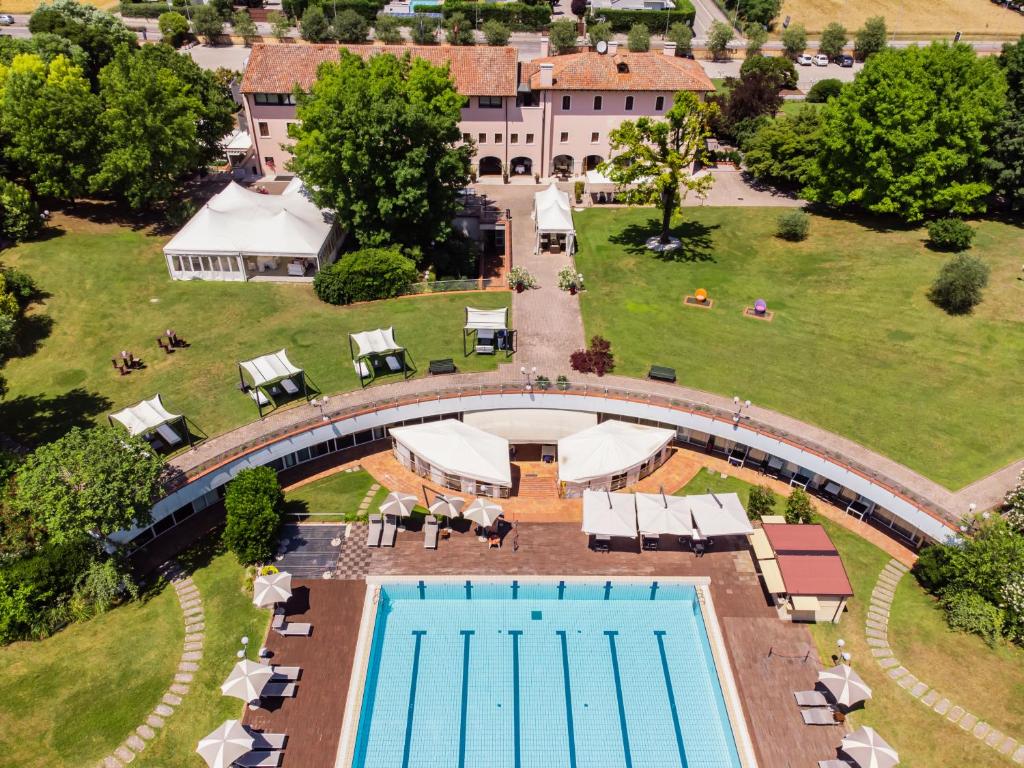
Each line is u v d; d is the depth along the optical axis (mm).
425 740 31625
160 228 66375
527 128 76500
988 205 70000
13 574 35281
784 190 75812
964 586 36250
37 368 49281
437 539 40781
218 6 116625
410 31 113938
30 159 62969
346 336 52688
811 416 45219
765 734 31359
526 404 46656
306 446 43625
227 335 52688
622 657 35281
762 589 38000
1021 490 37594
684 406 44719
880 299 56000
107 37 84688
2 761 30375
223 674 33844
